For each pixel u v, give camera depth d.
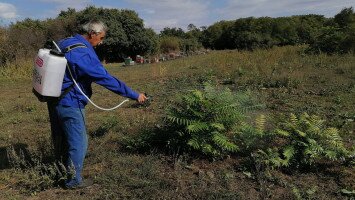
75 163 4.68
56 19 34.38
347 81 10.57
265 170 4.96
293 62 14.41
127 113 8.03
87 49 4.51
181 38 48.56
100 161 5.53
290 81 10.33
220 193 4.52
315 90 9.70
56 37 31.83
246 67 13.40
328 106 8.14
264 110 7.71
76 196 4.63
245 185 4.75
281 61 14.93
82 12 36.91
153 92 10.20
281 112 7.73
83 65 4.43
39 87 4.42
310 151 4.98
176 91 10.15
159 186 4.73
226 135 5.60
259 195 4.53
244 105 6.25
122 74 16.59
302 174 4.96
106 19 37.47
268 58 15.52
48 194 4.69
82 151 4.71
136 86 11.52
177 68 15.57
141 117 7.54
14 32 20.00
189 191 4.62
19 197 4.64
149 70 17.33
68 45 4.49
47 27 32.44
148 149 5.77
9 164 5.54
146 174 5.00
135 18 39.06
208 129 5.33
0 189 4.85
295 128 5.36
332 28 18.17
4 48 18.56
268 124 6.25
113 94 10.58
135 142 5.84
